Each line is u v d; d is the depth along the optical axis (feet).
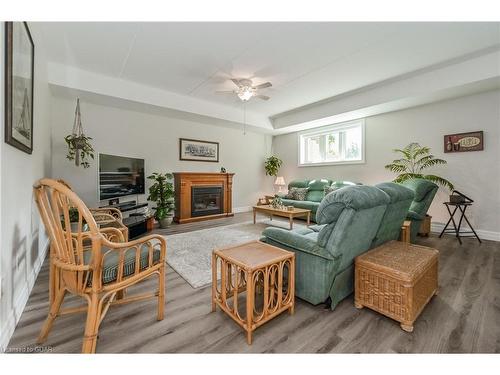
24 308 5.54
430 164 12.95
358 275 5.70
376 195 5.41
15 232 5.05
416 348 4.40
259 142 22.81
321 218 5.33
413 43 9.16
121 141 14.84
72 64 11.00
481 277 7.44
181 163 17.61
